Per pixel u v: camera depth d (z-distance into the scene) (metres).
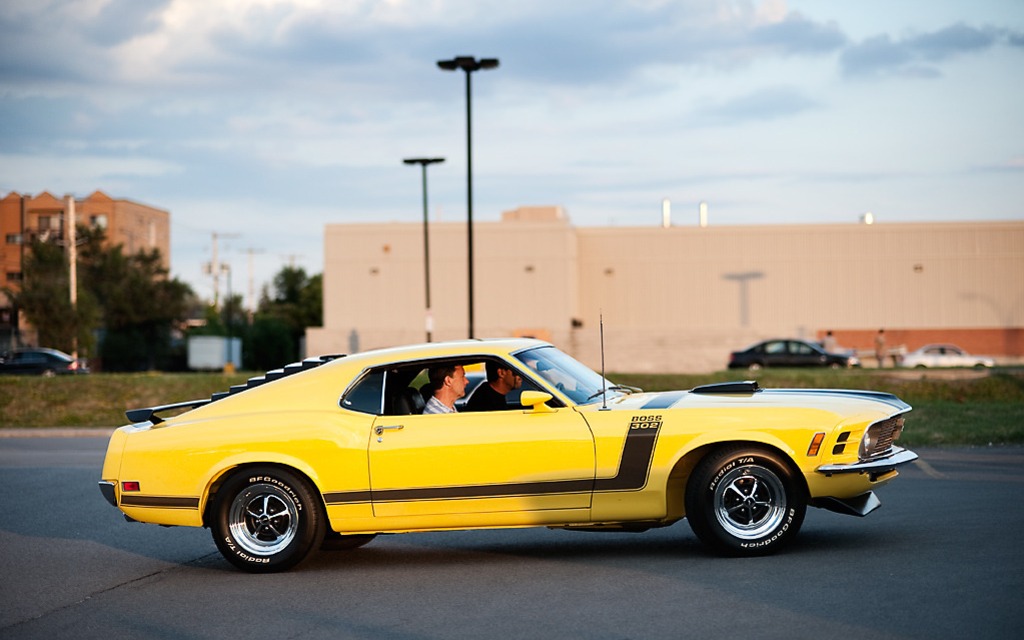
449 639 5.94
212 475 8.00
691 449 7.56
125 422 25.62
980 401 25.34
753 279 61.75
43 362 49.56
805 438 7.50
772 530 7.62
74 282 62.16
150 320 77.75
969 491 11.12
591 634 5.89
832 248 61.12
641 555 8.09
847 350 49.25
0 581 8.18
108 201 99.88
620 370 57.75
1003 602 6.18
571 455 7.65
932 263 60.56
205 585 7.82
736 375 29.17
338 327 62.66
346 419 7.97
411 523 7.86
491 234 61.66
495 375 8.54
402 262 62.19
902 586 6.66
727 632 5.80
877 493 11.14
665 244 62.62
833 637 5.62
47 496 12.98
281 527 8.12
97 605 7.30
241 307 109.50
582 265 63.38
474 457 7.72
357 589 7.41
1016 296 60.22
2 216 93.75
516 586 7.23
